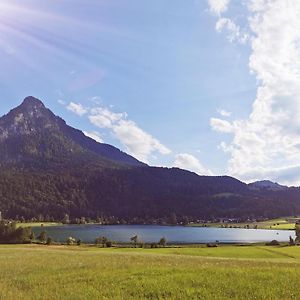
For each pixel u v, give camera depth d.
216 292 17.25
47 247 81.94
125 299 16.64
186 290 17.77
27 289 20.17
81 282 21.52
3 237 134.00
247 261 34.38
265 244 121.25
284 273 21.98
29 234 141.25
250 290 17.36
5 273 26.88
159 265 28.25
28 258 39.19
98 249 82.56
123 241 173.62
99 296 17.36
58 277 23.88
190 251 78.25
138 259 36.03
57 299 17.06
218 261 33.72
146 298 16.83
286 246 98.00
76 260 35.59
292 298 15.77
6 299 17.33
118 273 24.06
